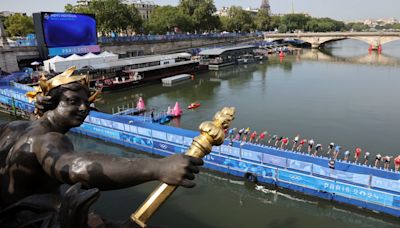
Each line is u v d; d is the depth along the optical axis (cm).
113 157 328
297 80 6500
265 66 8550
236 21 14238
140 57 6756
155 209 327
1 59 5359
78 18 6022
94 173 315
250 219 1977
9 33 8556
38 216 384
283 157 2256
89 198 293
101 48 7169
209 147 321
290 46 13812
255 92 5506
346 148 3097
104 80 5453
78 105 400
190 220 1944
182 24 10569
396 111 4247
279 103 4741
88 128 3212
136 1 16900
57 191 437
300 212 2048
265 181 2248
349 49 14350
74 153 348
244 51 9394
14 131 440
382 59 9819
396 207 1855
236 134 3422
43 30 5559
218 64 8056
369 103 4653
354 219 1970
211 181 2414
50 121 399
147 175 309
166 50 9212
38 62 5656
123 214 1969
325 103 4697
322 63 8994
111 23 7781
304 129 3628
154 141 2792
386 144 3175
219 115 336
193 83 6375
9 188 398
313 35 13112
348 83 6084
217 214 2017
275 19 17625
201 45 10800
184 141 2628
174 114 4100
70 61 5362
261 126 3750
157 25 10188
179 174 298
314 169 2083
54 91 399
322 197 2066
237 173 2345
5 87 4444
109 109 4525
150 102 4900
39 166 387
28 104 3744
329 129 3616
